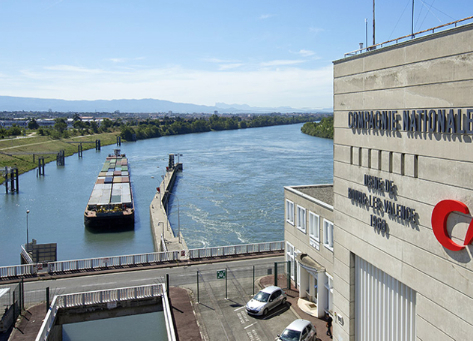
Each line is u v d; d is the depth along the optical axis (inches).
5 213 3713.1
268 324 1300.4
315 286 1437.0
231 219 3221.0
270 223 3095.5
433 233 741.9
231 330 1270.9
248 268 1796.3
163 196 3767.2
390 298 902.4
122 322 1706.4
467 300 669.9
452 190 698.8
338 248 1097.4
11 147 7647.6
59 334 1453.0
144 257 1888.5
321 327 1268.5
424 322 773.3
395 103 839.1
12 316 1300.4
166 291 1461.6
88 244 2829.7
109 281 1675.7
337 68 1060.5
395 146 844.6
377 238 917.2
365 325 1002.1
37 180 5487.2
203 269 1793.8
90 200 3607.3
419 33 761.0
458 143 682.2
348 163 1029.8
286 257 1674.5
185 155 7568.9
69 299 1407.5
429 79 740.0
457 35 674.2
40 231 3161.9
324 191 1637.6
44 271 1790.1
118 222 3238.2
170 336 1201.4
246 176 5073.8
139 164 6712.6
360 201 976.3
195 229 2972.4
